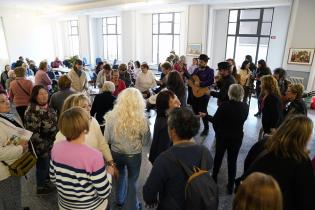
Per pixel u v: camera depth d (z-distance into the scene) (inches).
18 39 489.1
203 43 327.0
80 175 50.9
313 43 244.7
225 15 329.7
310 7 239.5
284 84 159.0
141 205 96.3
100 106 109.9
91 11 423.8
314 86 251.9
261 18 308.5
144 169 125.3
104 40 501.0
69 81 116.6
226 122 94.6
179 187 49.4
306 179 48.3
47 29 535.8
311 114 228.2
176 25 389.1
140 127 76.5
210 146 154.4
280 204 32.8
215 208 48.5
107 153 75.4
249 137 172.2
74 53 566.9
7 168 68.6
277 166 50.9
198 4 317.7
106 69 189.2
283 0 267.4
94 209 55.7
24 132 72.3
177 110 53.0
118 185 91.2
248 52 330.3
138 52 425.1
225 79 137.8
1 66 470.9
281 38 295.7
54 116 97.1
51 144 96.4
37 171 98.6
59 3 426.9
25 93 144.3
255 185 33.3
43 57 539.2
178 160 49.1
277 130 54.1
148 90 197.6
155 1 323.6
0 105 69.2
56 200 99.0
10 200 71.1
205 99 163.2
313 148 151.1
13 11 471.8
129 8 382.9
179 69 238.2
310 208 47.8
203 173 48.7
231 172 102.1
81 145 52.4
